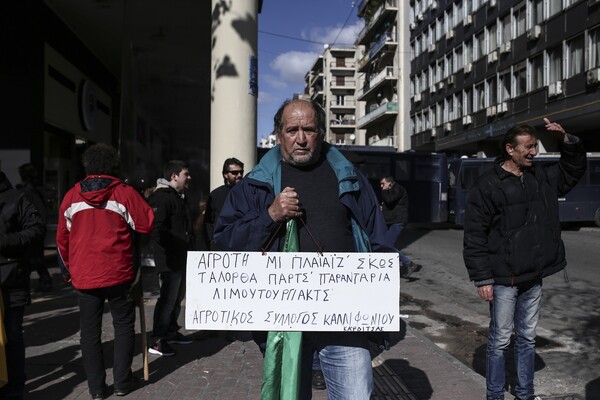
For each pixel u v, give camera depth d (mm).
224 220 2502
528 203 3480
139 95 9703
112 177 3992
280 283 2396
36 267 7902
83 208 3879
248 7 7117
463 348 5668
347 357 2447
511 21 28047
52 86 12578
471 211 3572
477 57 32406
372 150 22312
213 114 7180
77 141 14875
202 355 4996
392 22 47531
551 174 3654
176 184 5152
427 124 40688
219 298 2412
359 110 73188
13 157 11672
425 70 41094
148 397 3951
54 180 12852
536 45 25672
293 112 2369
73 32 13711
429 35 40125
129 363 4027
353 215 2432
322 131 2443
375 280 2395
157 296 7516
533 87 26234
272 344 2395
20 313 3721
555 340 5836
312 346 2553
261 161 2520
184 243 5062
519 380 3604
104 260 3861
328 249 2393
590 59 21734
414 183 21906
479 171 21000
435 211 22000
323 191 2428
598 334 6066
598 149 25781
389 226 9992
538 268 3449
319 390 3971
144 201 4094
